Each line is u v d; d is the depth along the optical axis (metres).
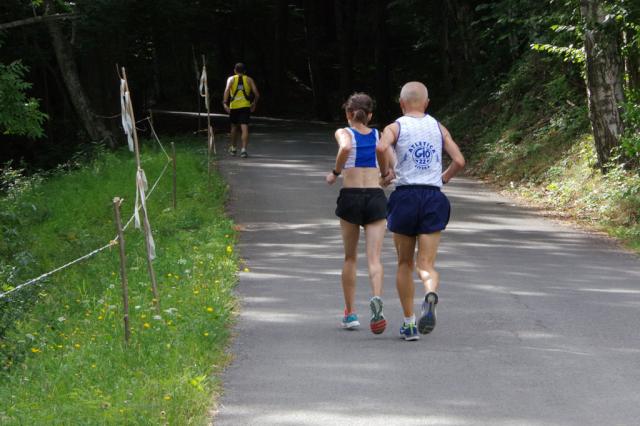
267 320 13.40
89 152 42.91
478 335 12.42
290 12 83.88
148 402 9.34
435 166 11.95
